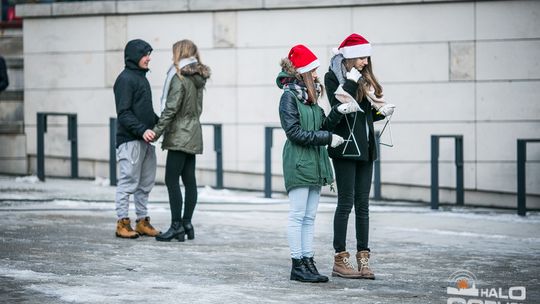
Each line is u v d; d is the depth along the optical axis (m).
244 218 13.90
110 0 18.72
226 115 18.23
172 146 11.45
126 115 11.54
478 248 11.51
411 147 17.34
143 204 12.00
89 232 12.10
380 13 17.44
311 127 8.95
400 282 9.20
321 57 17.77
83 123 19.05
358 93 9.09
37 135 17.95
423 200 17.31
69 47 19.09
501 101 17.03
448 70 17.19
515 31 16.95
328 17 17.70
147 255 10.50
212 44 18.27
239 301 8.03
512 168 16.98
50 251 10.59
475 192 17.16
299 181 8.90
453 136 16.14
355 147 9.12
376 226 13.47
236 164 18.20
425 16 17.25
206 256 10.53
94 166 19.02
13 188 16.77
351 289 8.77
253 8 17.95
